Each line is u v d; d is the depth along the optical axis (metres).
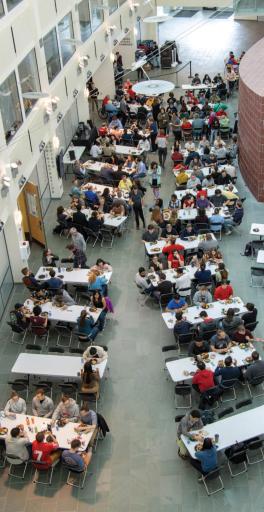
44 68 18.73
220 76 29.30
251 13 29.36
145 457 12.01
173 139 25.91
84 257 17.14
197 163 21.17
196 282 16.23
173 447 12.19
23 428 11.73
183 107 26.44
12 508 11.22
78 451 11.21
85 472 11.61
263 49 24.19
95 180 21.75
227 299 14.84
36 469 11.87
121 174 21.17
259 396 13.25
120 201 19.22
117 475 11.69
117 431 12.59
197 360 12.93
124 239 19.25
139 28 35.06
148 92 23.47
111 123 25.55
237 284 16.69
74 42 20.47
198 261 16.31
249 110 20.39
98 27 26.52
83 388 12.71
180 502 11.12
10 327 15.84
